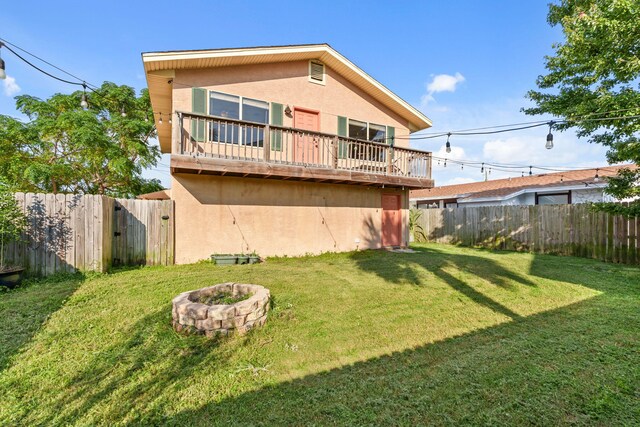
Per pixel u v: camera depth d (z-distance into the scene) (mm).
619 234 8242
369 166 10141
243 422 2035
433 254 9578
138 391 2359
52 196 5777
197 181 7773
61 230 5840
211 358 2885
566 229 9570
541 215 10312
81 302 4266
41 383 2428
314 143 9062
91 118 11594
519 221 11016
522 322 3910
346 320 3908
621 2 5594
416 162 10406
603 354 2998
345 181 9047
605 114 6660
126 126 12703
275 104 8820
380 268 7102
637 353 3018
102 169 13312
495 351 3082
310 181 9211
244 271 6531
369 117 10734
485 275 6398
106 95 13391
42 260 5684
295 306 4340
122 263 6973
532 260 8359
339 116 10023
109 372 2605
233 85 8234
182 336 3285
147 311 3947
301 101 9273
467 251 10719
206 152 7754
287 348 3131
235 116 8258
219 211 8023
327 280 5840
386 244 11109
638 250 7828
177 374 2604
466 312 4262
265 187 8648
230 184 8164
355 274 6434
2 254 5250
